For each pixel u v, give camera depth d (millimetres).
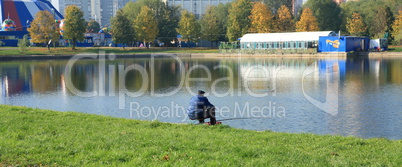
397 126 40219
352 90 66875
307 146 22422
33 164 18281
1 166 17922
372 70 101438
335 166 17938
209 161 18375
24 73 109875
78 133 25078
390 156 20016
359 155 20391
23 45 177750
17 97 65312
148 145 21750
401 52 159375
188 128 27953
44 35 192000
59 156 19547
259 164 17953
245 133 26250
